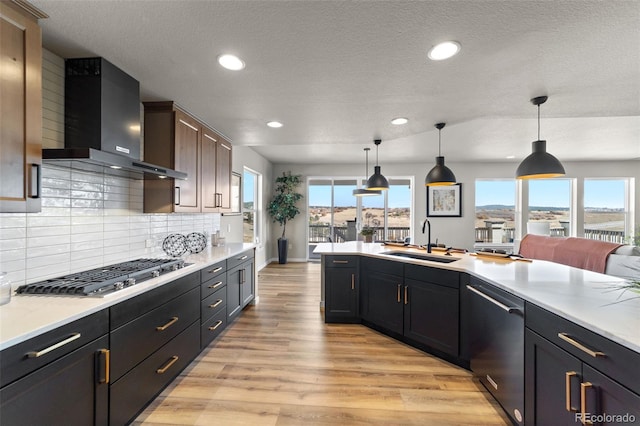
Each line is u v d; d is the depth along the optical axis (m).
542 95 2.26
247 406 1.87
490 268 2.27
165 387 1.92
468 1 1.24
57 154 1.47
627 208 6.62
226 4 1.26
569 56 1.68
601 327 1.07
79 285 1.53
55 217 1.75
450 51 1.64
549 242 4.33
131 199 2.40
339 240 7.30
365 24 1.40
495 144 5.00
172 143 2.46
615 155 5.92
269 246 7.05
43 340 1.11
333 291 3.28
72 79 1.76
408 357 2.52
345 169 7.18
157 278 1.91
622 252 3.33
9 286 1.35
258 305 3.93
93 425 1.34
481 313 2.02
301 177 7.21
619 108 2.54
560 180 6.80
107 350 1.41
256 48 1.62
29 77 1.29
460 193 6.98
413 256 3.16
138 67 1.86
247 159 5.40
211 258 2.76
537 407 1.42
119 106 1.87
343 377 2.20
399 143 4.98
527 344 1.50
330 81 2.03
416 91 2.19
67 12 1.32
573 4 1.26
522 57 1.70
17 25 1.25
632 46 1.57
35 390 1.08
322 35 1.49
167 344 1.93
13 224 1.52
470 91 2.19
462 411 1.83
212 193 3.20
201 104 2.48
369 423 1.73
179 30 1.46
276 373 2.25
